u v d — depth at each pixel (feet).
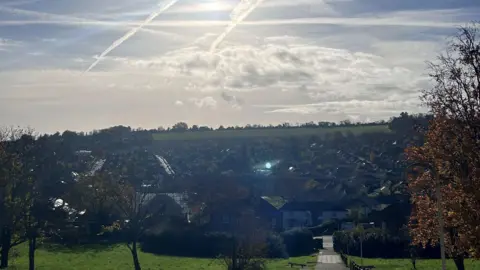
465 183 113.70
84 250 285.64
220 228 305.32
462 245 116.06
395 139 578.66
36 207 219.41
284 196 437.17
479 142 117.19
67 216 267.39
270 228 294.87
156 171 433.48
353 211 369.30
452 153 123.34
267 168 510.17
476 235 107.04
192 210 329.11
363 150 579.48
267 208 374.22
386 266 220.02
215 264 237.86
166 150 574.15
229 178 384.68
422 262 231.71
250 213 295.69
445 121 125.08
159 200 313.32
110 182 299.99
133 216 224.74
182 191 360.48
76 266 232.53
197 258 265.34
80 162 454.40
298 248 291.99
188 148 585.63
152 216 258.37
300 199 426.10
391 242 268.21
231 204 318.86
